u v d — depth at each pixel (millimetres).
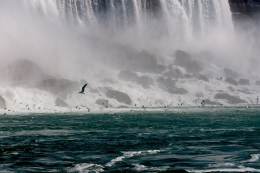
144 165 34000
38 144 44031
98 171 32000
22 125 63844
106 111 97562
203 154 38594
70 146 42844
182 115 85688
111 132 55156
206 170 32250
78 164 34219
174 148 41812
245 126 62875
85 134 52844
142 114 88312
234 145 43688
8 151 39719
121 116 83000
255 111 98188
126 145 43594
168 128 60219
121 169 32625
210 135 51812
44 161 35312
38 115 84625
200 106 117250
